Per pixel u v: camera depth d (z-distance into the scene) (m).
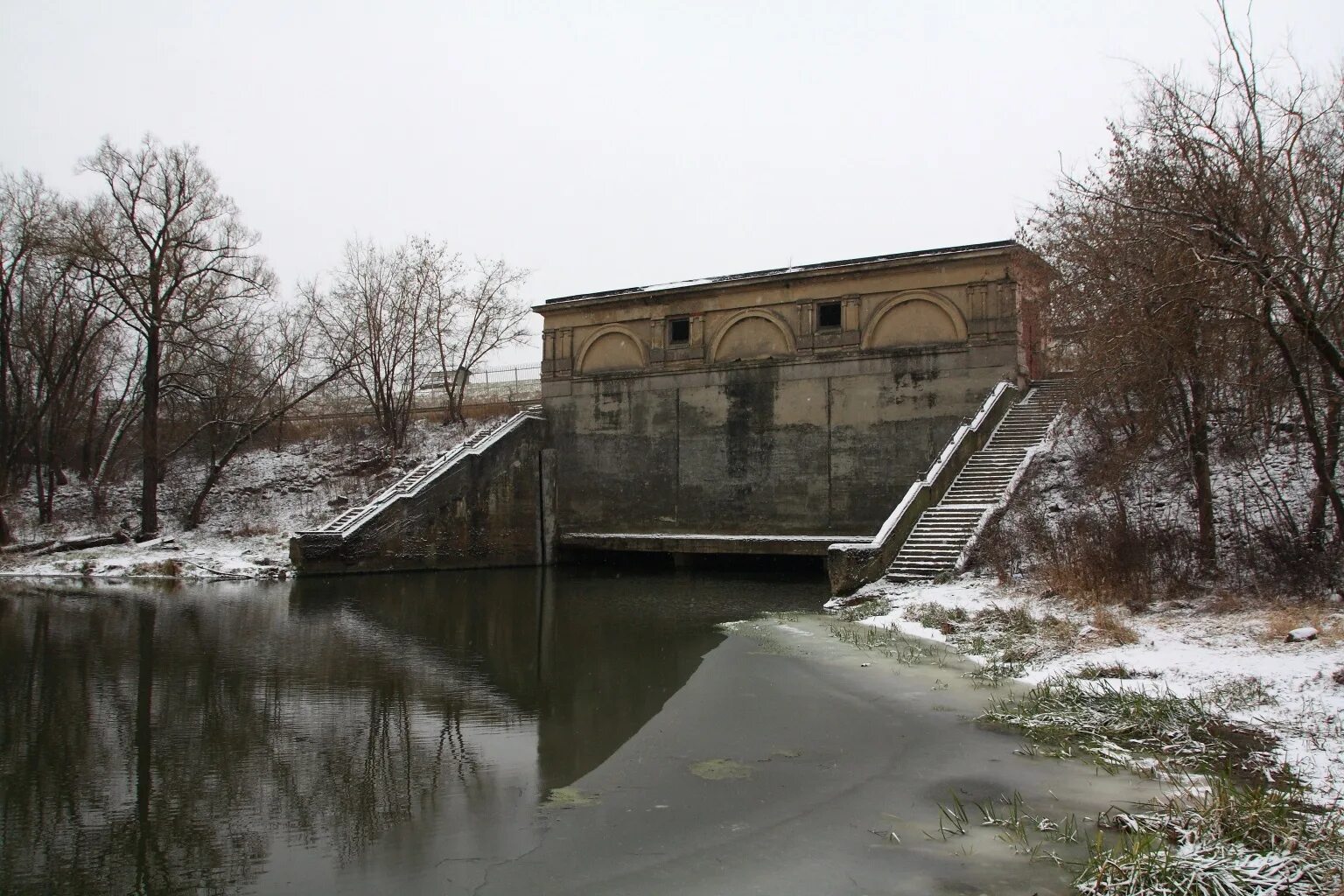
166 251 34.06
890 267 31.03
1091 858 6.65
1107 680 11.88
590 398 36.97
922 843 7.30
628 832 7.72
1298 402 19.28
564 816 8.15
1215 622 14.03
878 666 14.15
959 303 30.11
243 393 36.78
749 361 33.59
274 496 36.72
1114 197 17.45
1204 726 9.67
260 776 9.40
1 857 7.38
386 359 39.66
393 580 28.77
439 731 11.12
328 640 17.50
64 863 7.25
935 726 10.75
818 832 7.60
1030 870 6.71
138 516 35.47
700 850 7.30
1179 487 21.17
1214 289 14.35
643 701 12.59
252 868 7.11
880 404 31.12
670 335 35.78
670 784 8.96
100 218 33.72
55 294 37.03
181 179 33.72
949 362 30.06
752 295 33.78
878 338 31.50
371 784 9.12
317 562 28.83
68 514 35.34
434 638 17.86
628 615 21.14
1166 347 16.09
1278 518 17.27
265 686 13.55
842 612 20.31
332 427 41.78
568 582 29.06
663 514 35.12
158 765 9.76
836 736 10.52
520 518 35.59
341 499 34.66
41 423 37.78
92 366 39.28
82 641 16.92
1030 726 10.42
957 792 8.48
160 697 12.80
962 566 21.33
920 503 23.92
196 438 39.91
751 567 34.47
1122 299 16.36
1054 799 8.20
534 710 12.09
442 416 41.62
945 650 15.23
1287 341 15.44
